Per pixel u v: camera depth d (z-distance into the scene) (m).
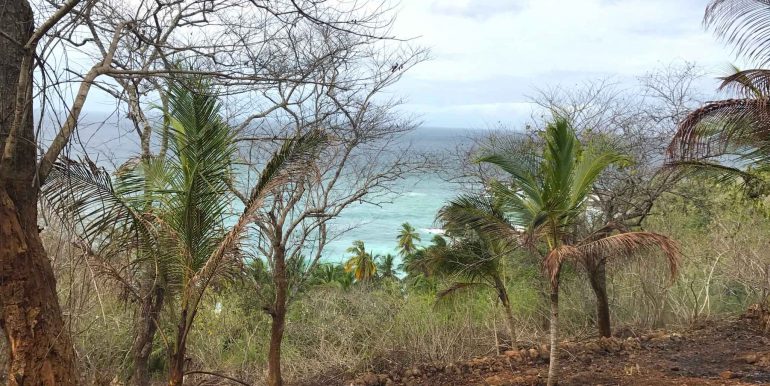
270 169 4.75
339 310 9.75
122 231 4.45
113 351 6.84
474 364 7.94
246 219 4.55
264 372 8.32
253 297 8.73
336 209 7.45
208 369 8.57
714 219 10.50
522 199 6.25
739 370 7.07
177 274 4.80
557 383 6.68
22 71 3.36
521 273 10.56
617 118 9.06
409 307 9.58
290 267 8.18
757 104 6.11
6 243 3.52
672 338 8.85
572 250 5.57
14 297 3.58
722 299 10.71
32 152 3.65
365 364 8.41
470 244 7.73
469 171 9.31
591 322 10.43
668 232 10.33
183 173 4.71
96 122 4.16
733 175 7.84
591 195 8.40
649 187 8.41
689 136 6.66
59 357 3.75
